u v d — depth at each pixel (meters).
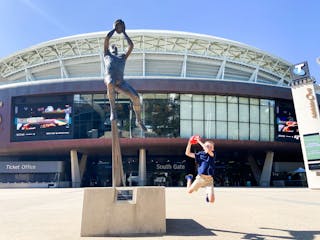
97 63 54.53
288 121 47.19
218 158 56.31
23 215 11.65
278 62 59.38
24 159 54.25
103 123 43.22
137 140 42.31
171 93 43.78
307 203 15.97
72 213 12.16
